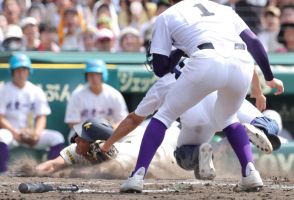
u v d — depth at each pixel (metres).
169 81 16.30
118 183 18.78
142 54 30.23
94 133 20.02
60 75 29.20
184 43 15.70
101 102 28.47
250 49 16.03
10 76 28.61
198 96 15.54
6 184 18.45
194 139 18.59
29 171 21.22
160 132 15.66
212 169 17.66
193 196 15.38
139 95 30.03
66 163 20.91
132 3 36.19
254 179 15.82
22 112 28.36
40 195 15.68
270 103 30.95
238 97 15.72
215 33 15.56
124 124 17.23
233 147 16.02
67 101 29.19
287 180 20.39
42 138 28.27
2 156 24.97
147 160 15.73
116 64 29.88
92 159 20.58
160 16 15.96
